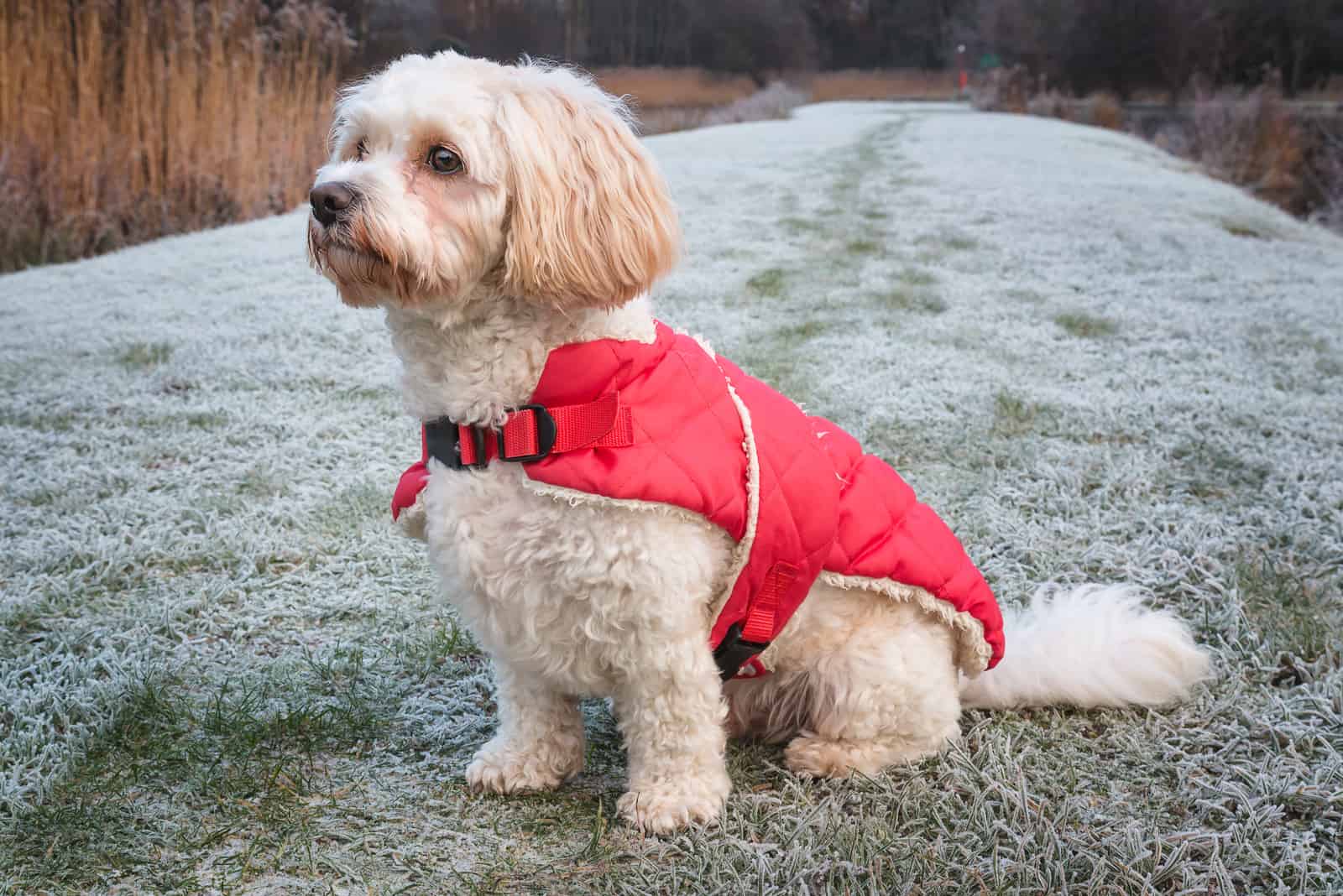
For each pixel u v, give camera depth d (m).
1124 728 0.92
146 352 1.84
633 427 0.77
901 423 1.51
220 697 0.94
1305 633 1.01
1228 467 1.36
